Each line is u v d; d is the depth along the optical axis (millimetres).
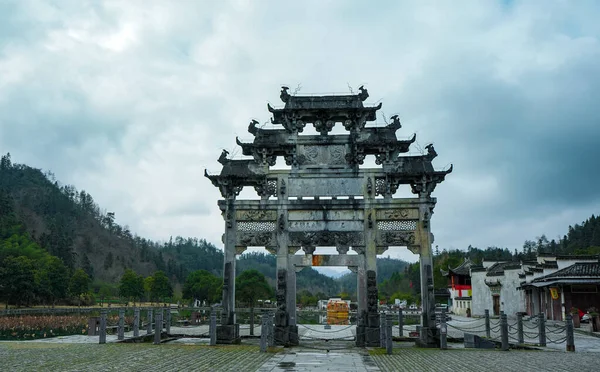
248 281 93250
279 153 36125
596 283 52500
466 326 56312
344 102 35969
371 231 34375
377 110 35812
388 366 21812
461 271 99000
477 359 24344
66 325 58031
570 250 136500
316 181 35406
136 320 34969
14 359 21594
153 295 144875
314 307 130250
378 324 32844
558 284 54438
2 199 175125
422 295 33719
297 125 36000
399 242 34250
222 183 35438
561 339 34469
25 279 100562
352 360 24188
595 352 27891
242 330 47188
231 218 35219
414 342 37438
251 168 35938
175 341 35062
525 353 27484
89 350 26219
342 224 34844
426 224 34188
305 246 34562
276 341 32750
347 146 35688
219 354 25875
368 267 33906
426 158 35219
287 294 34156
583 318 52344
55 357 22594
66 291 118812
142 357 23469
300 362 23188
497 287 78688
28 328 53750
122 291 140875
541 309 63812
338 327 53469
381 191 35125
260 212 35250
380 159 35500
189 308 53938
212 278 129000
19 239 148625
